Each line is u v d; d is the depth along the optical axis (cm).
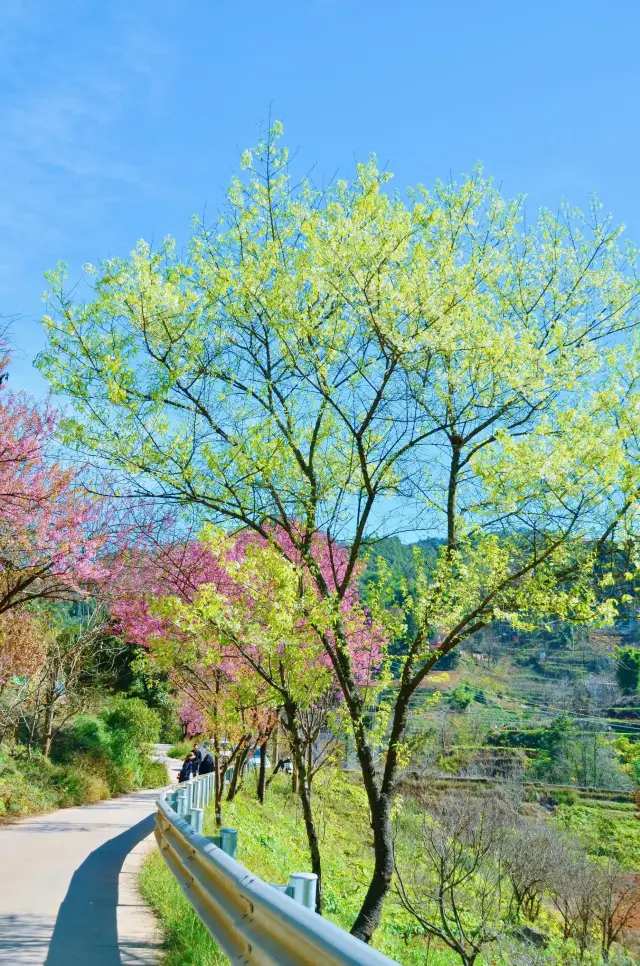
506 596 848
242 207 916
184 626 828
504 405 921
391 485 957
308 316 877
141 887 889
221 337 904
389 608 1002
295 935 314
